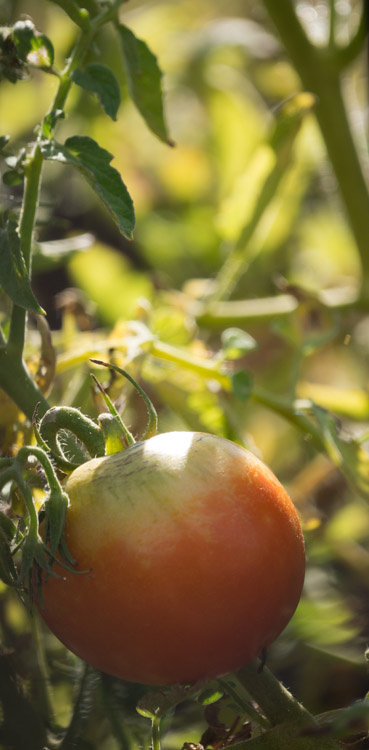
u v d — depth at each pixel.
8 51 0.49
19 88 0.94
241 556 0.43
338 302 0.88
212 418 0.66
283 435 0.83
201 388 0.66
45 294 0.90
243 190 0.76
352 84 0.95
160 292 0.84
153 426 0.45
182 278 1.00
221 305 0.82
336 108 0.82
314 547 0.70
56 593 0.43
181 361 0.61
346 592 0.68
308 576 0.68
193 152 1.04
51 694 0.54
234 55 1.06
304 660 0.61
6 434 0.52
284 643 0.61
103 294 0.86
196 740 0.53
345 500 0.77
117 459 0.44
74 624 0.43
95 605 0.43
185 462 0.43
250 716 0.48
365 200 0.85
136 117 1.01
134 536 0.42
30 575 0.44
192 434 0.45
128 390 0.57
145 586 0.42
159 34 1.05
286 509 0.44
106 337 0.66
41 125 0.48
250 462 0.44
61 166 0.97
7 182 0.49
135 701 0.54
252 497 0.43
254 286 1.00
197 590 0.42
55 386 0.68
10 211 0.50
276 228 0.96
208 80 1.02
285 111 0.73
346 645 0.61
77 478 0.44
